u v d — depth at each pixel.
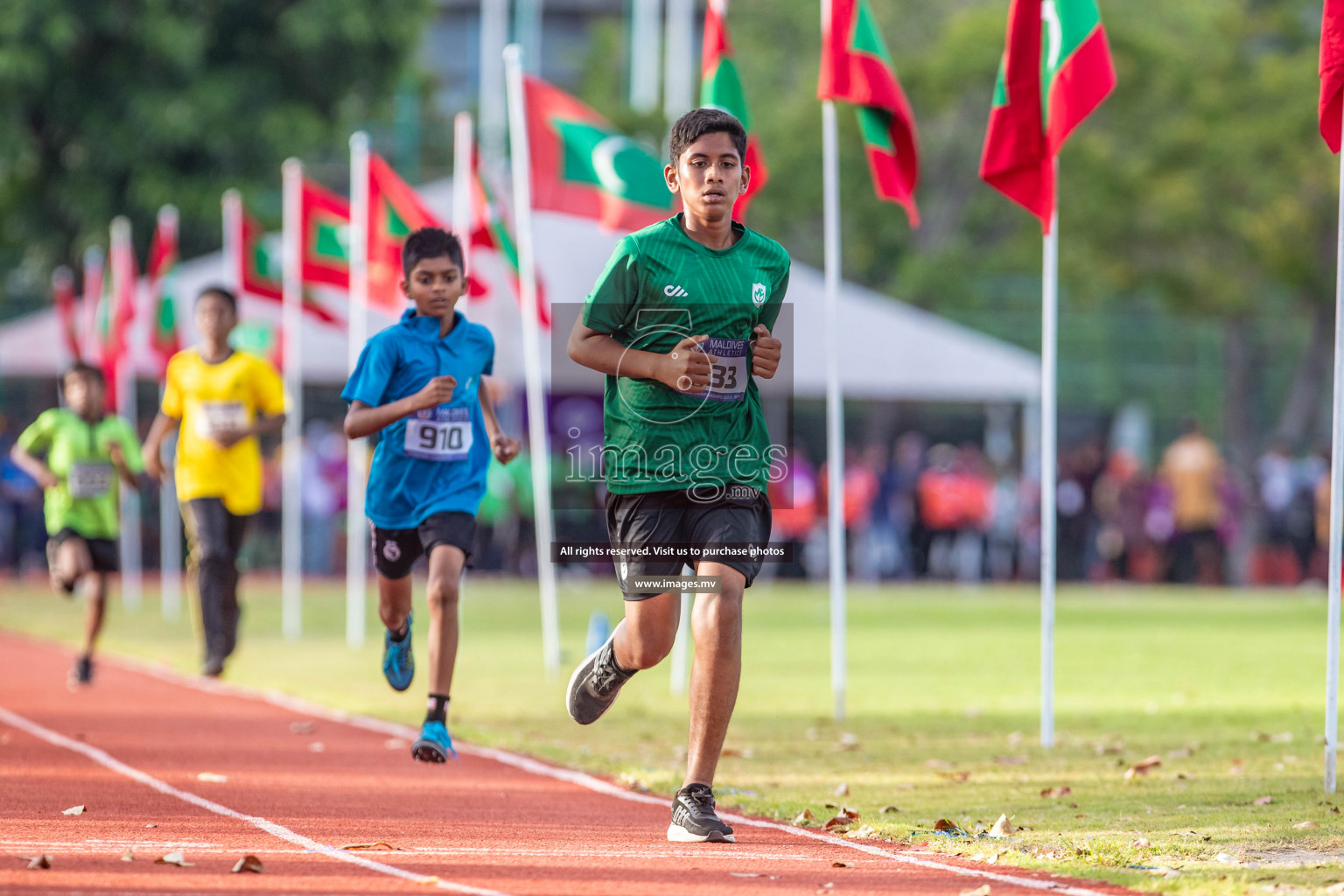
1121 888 14.34
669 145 16.98
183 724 26.95
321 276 47.28
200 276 67.81
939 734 26.64
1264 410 122.12
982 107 105.50
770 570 80.12
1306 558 86.06
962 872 15.24
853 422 105.06
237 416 33.09
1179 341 122.31
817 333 77.94
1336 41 20.94
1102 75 24.67
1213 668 38.69
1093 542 85.94
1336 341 20.48
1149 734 26.41
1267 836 16.81
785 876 14.98
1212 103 97.38
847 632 50.78
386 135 127.62
